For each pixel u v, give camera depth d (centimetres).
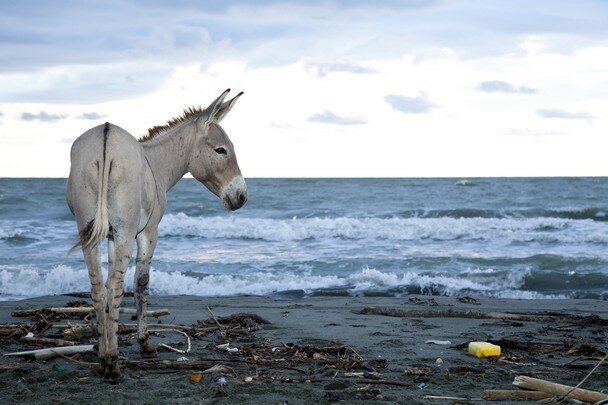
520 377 521
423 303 1188
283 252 1961
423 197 4050
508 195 4216
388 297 1303
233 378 554
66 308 890
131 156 518
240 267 1689
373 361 631
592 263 1712
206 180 664
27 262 1705
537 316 986
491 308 1140
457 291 1417
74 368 586
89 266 504
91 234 484
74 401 476
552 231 2430
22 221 2734
